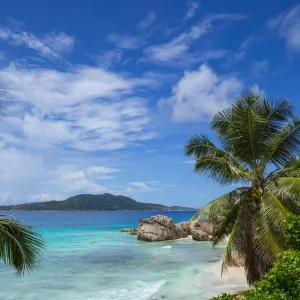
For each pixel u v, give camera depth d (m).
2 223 10.56
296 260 7.78
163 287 25.00
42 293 23.36
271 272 7.77
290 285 7.41
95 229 89.50
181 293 23.31
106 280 27.50
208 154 20.02
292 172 18.14
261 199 17.33
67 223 120.12
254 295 7.34
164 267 33.84
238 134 18.50
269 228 16.28
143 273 30.62
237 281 26.69
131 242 57.91
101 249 48.09
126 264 35.56
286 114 18.91
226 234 19.41
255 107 19.25
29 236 10.93
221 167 18.80
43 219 152.25
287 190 16.44
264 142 18.14
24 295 22.86
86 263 35.91
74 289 24.47
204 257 40.97
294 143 18.47
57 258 39.25
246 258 17.78
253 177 18.45
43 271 31.08
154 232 60.12
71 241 58.91
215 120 20.00
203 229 61.53
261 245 16.20
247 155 18.83
